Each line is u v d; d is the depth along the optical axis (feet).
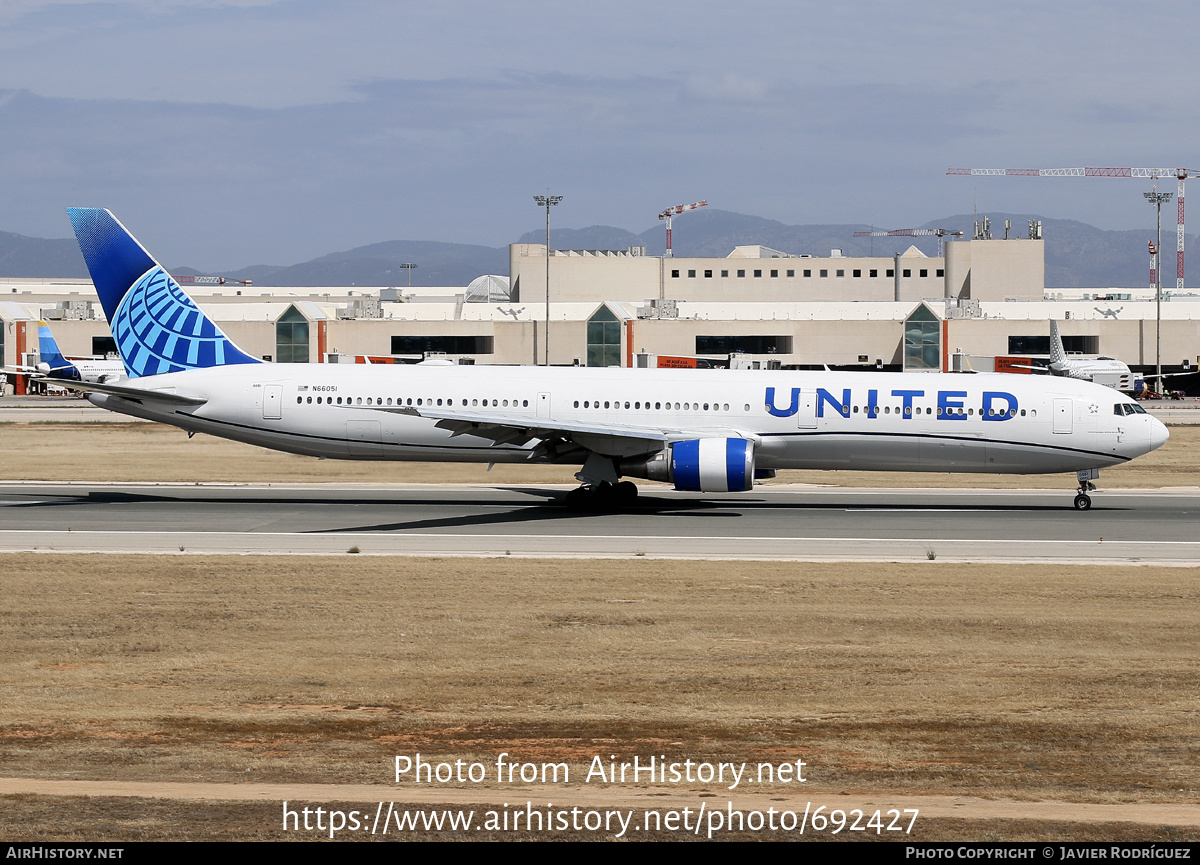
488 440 435.12
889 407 425.28
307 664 207.92
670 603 261.03
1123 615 250.37
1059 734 169.17
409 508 429.38
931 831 125.70
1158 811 134.41
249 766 152.05
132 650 217.77
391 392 438.40
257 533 366.22
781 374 442.91
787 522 395.34
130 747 160.97
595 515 411.95
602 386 435.53
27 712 178.29
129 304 457.27
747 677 200.13
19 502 440.86
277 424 442.91
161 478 518.37
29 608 253.03
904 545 347.77
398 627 236.63
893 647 221.25
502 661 210.18
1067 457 424.05
